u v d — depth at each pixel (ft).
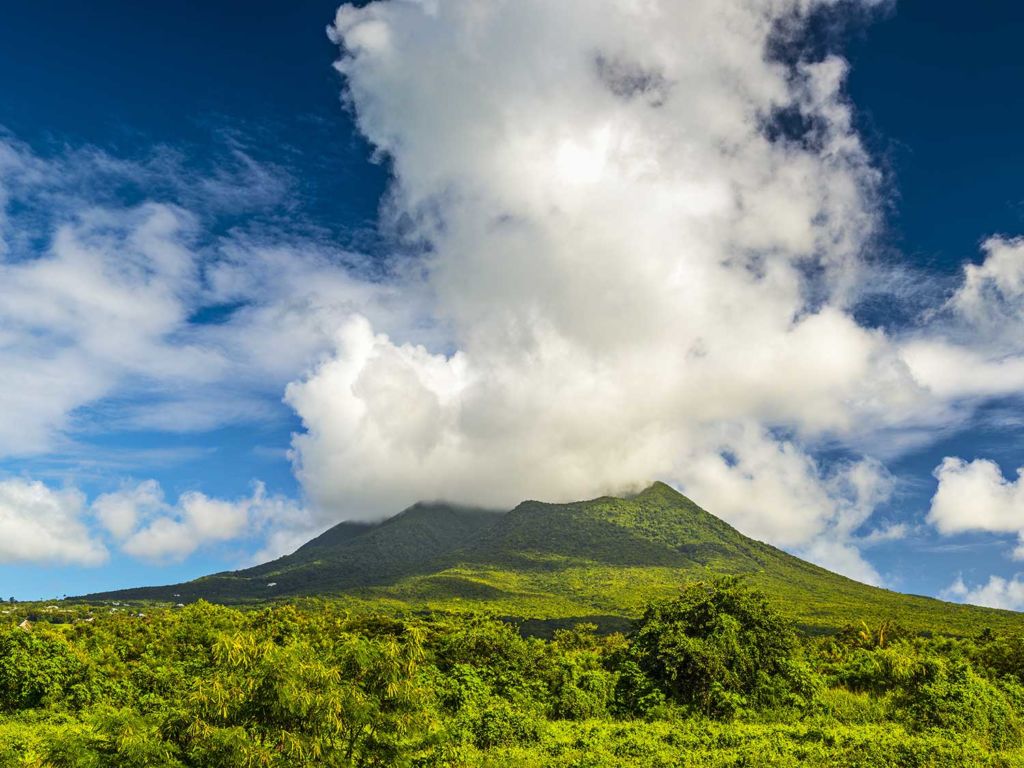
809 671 128.98
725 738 84.69
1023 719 100.42
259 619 293.02
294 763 47.21
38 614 486.38
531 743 85.92
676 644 118.93
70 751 46.29
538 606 633.61
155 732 46.83
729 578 131.75
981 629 442.50
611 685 124.06
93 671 153.89
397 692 52.37
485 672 130.93
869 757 70.74
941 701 96.02
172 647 229.45
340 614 370.32
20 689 141.28
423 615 497.87
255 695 47.83
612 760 72.08
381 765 51.70
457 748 76.23
